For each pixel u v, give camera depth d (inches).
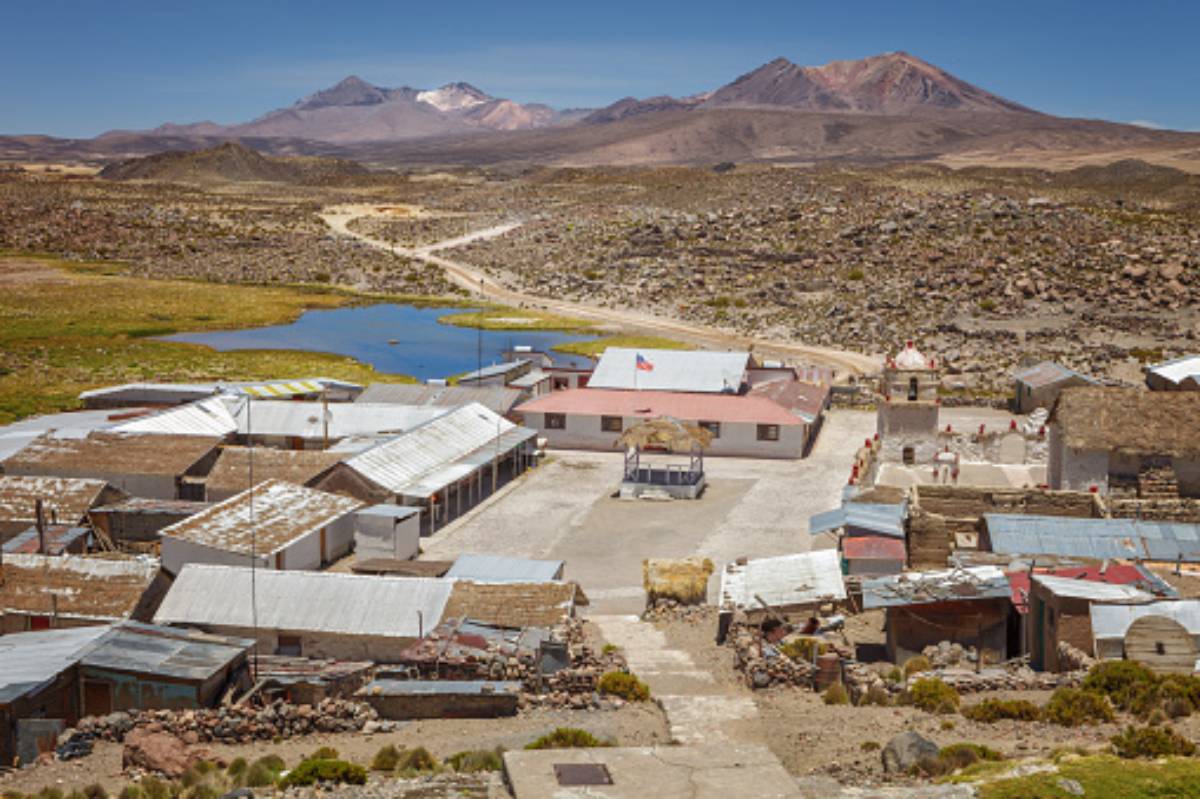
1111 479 2593.5
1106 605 1369.3
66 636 1635.1
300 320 7308.1
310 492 2620.6
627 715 1339.8
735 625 1729.8
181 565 2247.8
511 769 936.9
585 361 5423.2
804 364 5629.9
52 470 2923.2
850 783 968.9
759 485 3334.2
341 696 1485.0
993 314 6550.2
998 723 1156.5
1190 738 1040.2
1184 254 7436.0
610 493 3235.7
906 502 2336.4
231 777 1140.5
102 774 1226.0
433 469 3004.4
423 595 1851.6
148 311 7391.7
